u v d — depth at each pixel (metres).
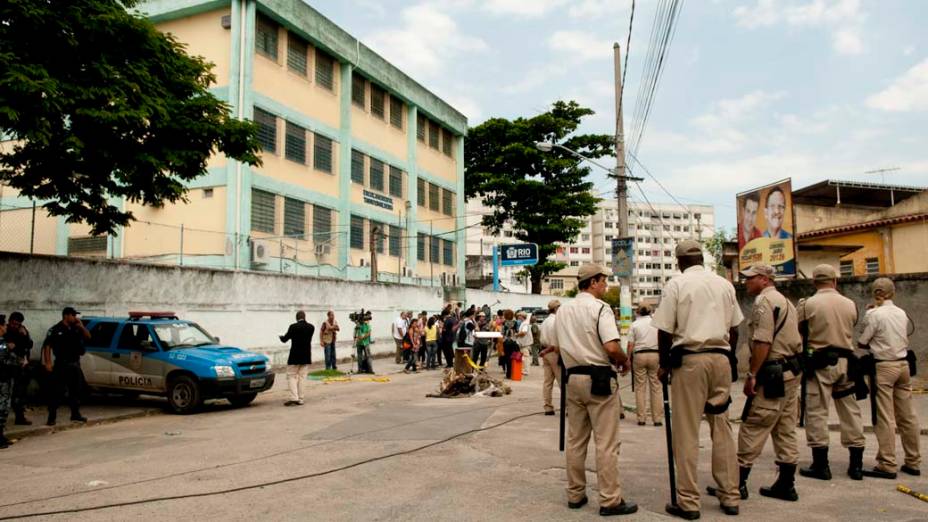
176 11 25.12
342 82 31.41
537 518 5.41
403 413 11.52
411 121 37.84
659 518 5.36
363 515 5.55
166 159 12.27
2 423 9.35
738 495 5.49
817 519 5.30
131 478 7.03
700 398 5.38
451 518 5.43
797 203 30.31
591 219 116.62
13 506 5.98
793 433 5.94
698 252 5.67
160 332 13.28
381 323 27.84
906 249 24.05
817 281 6.88
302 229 27.91
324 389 16.12
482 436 9.20
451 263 43.00
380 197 34.16
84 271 14.90
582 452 5.68
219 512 5.69
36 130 10.03
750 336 6.00
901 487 6.15
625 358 5.45
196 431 10.31
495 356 27.84
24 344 10.90
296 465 7.51
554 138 47.06
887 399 6.71
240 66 24.41
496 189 46.59
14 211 24.62
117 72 11.48
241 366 12.83
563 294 76.94
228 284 19.39
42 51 10.70
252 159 13.66
